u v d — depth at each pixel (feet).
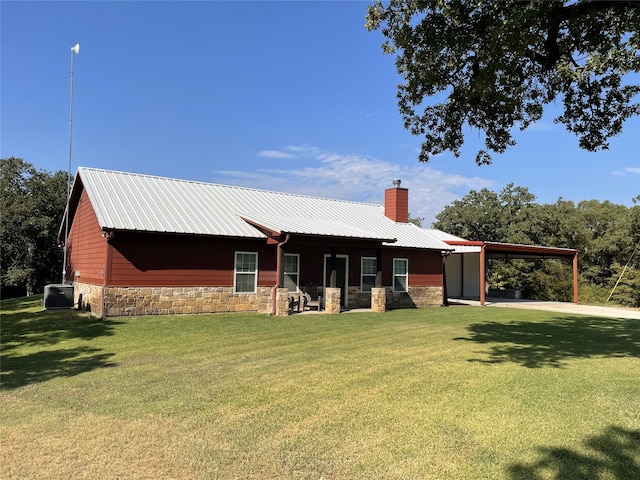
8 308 56.80
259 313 48.62
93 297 47.11
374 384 20.27
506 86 27.86
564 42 28.68
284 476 11.69
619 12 25.27
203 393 18.65
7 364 24.11
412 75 31.01
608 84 30.66
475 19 25.66
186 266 46.70
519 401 17.94
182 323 39.34
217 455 12.85
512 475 11.84
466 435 14.40
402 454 13.00
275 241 48.42
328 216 65.46
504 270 103.24
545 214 115.44
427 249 65.62
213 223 49.44
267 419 15.69
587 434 14.58
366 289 61.16
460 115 33.32
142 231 42.55
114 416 15.88
